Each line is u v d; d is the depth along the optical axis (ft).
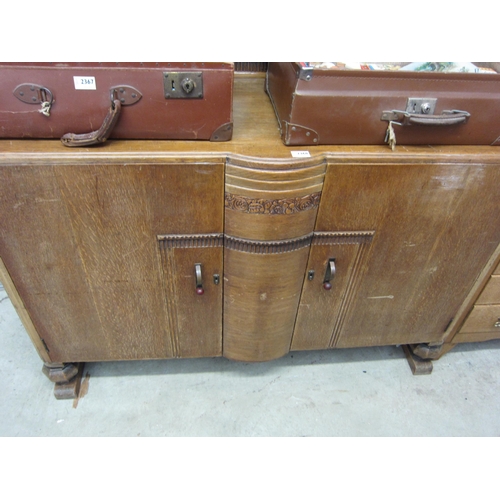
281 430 3.69
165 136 2.56
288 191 2.52
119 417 3.72
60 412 3.72
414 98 2.49
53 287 2.97
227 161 2.46
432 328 3.81
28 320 3.17
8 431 3.55
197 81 2.34
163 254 2.87
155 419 3.72
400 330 3.80
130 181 2.47
